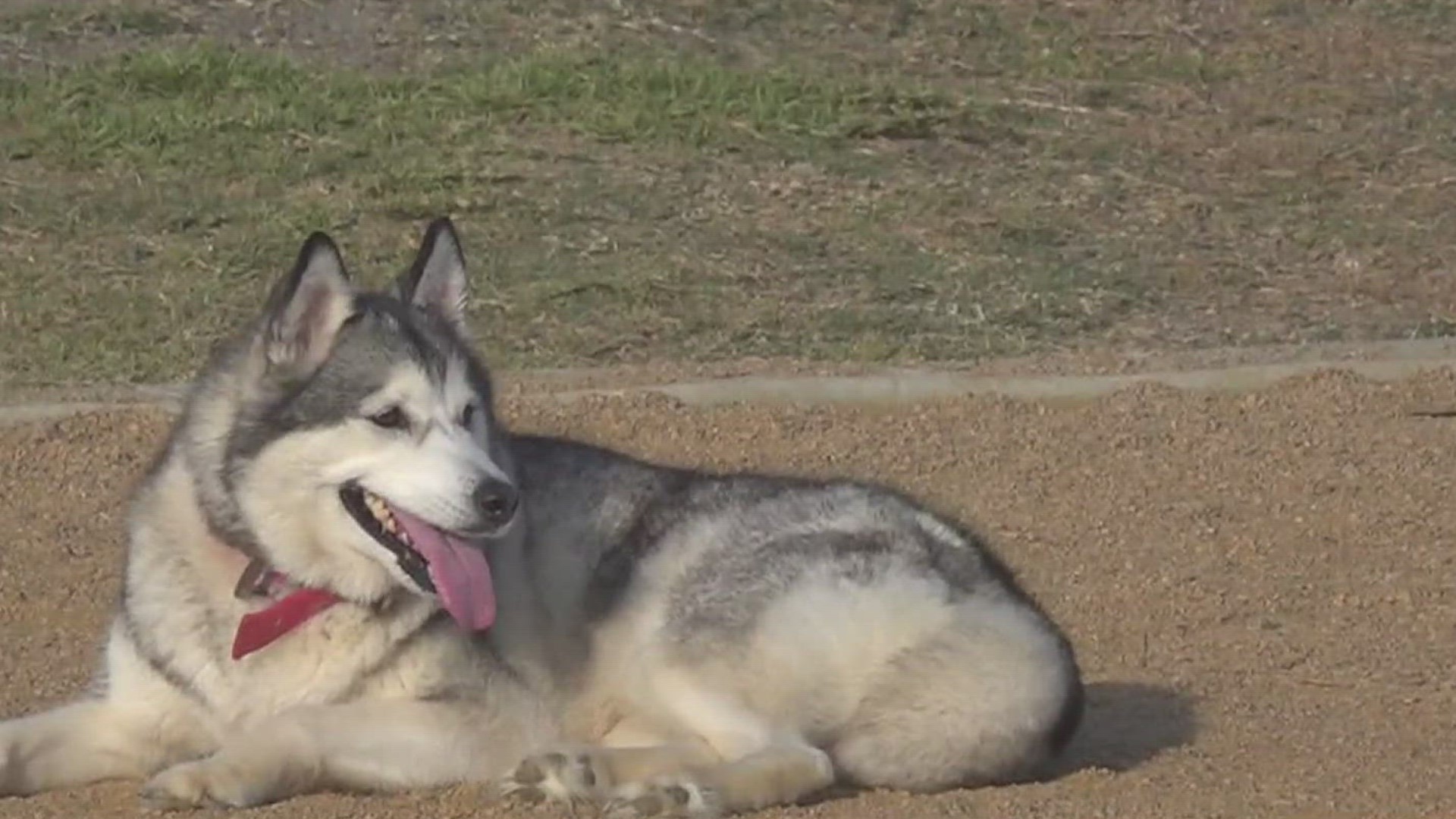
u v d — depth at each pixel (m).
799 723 9.20
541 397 15.16
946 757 9.20
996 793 9.25
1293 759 10.00
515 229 18.98
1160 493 14.05
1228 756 10.03
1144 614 12.18
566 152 20.61
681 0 23.94
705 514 9.72
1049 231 19.66
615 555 9.73
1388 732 10.45
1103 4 24.88
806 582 9.33
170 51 21.78
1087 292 18.34
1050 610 12.20
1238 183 21.06
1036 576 12.70
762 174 20.47
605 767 8.95
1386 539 13.38
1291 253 19.58
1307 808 9.32
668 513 9.78
